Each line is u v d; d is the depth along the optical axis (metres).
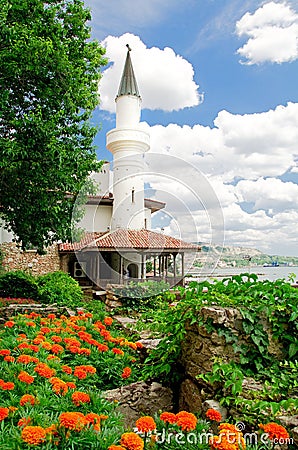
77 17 9.72
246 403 2.52
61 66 8.17
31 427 1.76
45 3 9.25
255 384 2.84
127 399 3.41
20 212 8.71
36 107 8.52
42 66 8.04
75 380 2.95
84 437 1.83
